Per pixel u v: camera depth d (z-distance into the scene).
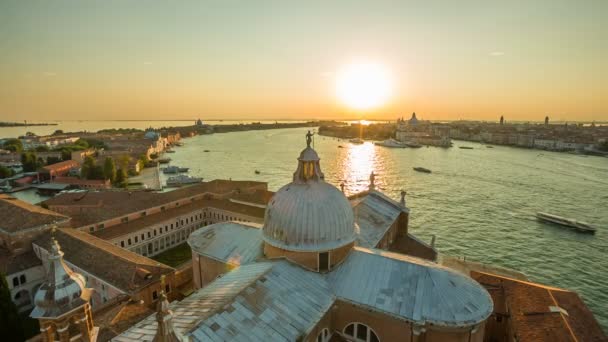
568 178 170.00
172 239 85.12
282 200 35.72
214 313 25.95
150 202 87.62
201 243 45.41
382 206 60.50
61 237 62.97
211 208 93.94
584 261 80.69
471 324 27.67
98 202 91.12
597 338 37.19
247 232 44.84
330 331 32.47
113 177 160.38
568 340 35.38
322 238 33.72
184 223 88.19
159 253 81.12
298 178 37.22
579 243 90.19
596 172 186.75
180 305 29.66
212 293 30.67
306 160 36.31
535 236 94.62
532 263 79.75
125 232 74.31
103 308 46.62
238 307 27.14
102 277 52.53
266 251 37.91
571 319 39.25
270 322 26.94
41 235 64.06
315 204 34.34
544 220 105.62
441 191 143.00
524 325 39.00
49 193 145.75
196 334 23.84
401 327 29.14
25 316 55.97
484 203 125.25
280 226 34.69
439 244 89.31
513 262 80.12
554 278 73.56
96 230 74.44
